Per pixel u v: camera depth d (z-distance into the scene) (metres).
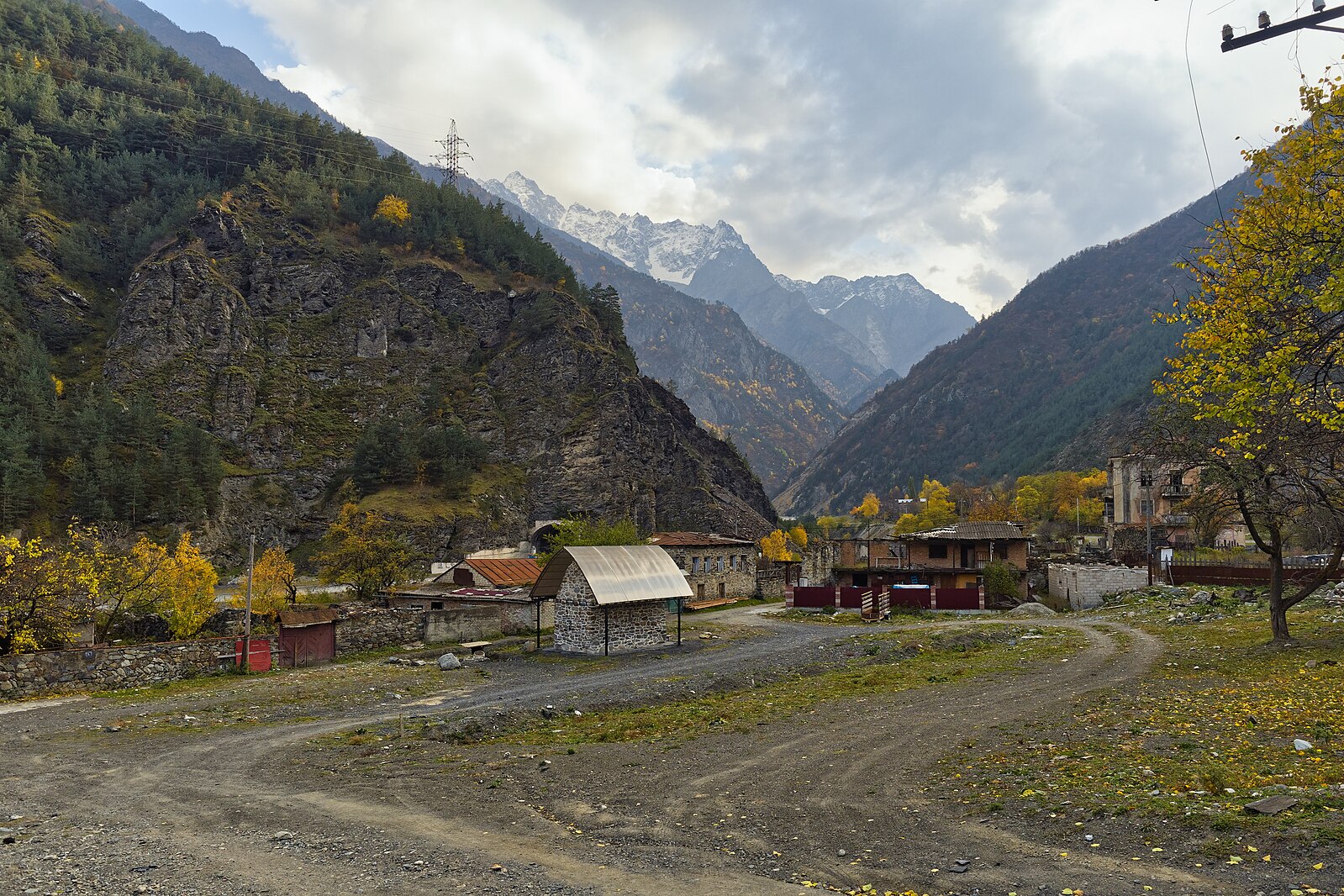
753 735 21.27
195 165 177.50
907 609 63.09
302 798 15.77
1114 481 102.19
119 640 41.94
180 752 20.41
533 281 188.12
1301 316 18.36
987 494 198.38
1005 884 9.92
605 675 33.97
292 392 141.88
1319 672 23.42
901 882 10.31
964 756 17.42
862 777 16.19
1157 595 56.41
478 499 133.50
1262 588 51.09
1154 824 11.44
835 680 31.44
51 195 153.50
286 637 36.94
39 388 114.00
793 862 11.36
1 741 21.78
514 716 25.11
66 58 195.38
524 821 13.85
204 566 44.41
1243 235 20.75
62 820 14.45
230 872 11.41
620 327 199.50
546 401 156.88
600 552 41.88
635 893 10.30
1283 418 20.23
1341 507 26.33
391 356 156.50
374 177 198.12
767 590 84.56
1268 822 10.75
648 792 15.73
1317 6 15.85
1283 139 20.52
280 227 161.62
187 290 138.00
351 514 114.94
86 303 140.12
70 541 44.84
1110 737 17.86
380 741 21.75
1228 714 19.09
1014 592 66.06
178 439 114.69
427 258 177.00
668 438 169.75
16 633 30.34
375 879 11.02
